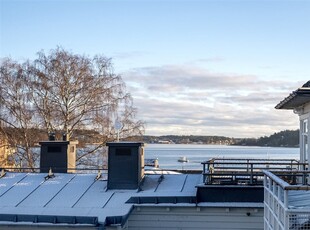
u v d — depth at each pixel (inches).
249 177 549.0
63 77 1060.5
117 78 1125.7
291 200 359.6
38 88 1049.5
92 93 1064.8
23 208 495.2
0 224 466.3
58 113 1058.1
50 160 654.5
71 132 1068.5
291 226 302.0
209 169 528.7
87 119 1068.5
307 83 477.1
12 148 1080.2
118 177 549.3
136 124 1092.5
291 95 469.1
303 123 565.9
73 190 549.3
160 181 575.2
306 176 510.6
